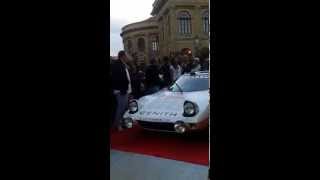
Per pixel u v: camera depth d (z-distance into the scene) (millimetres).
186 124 4934
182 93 5527
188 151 4844
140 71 7660
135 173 4008
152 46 44750
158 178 3832
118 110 5898
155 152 4805
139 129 6242
